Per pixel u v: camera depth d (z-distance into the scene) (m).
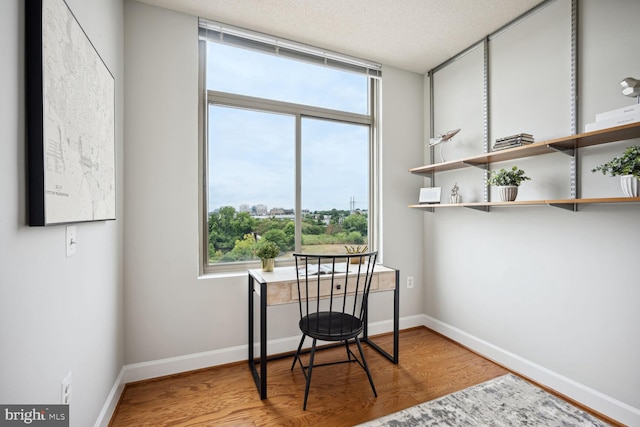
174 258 2.03
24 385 0.83
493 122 2.29
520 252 2.10
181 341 2.06
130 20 1.92
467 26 2.20
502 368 2.16
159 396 1.82
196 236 2.09
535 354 2.00
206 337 2.13
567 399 1.79
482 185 2.38
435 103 2.85
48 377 0.95
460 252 2.57
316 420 1.61
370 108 2.86
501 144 2.00
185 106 2.06
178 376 2.03
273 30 2.24
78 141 1.11
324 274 2.11
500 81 2.23
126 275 1.91
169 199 2.02
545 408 1.71
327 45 2.45
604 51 1.65
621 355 1.58
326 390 1.88
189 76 2.07
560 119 1.86
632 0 1.55
